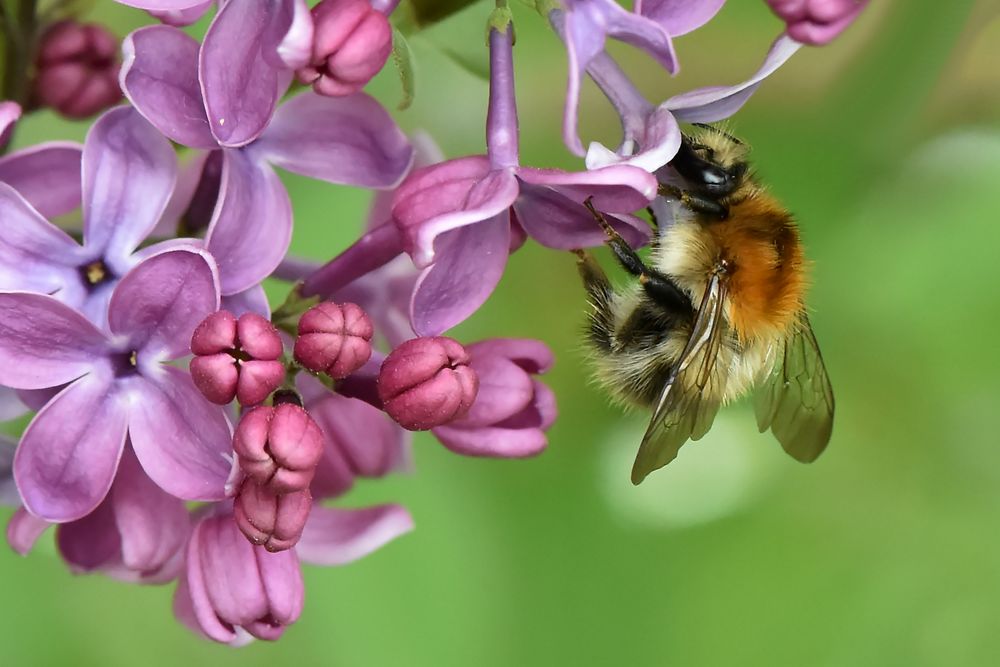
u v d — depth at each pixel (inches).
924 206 8.9
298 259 7.5
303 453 7.0
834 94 8.9
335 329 7.1
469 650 8.5
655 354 7.7
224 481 7.1
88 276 7.1
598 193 7.0
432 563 8.5
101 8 8.5
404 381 7.1
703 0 7.1
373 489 8.5
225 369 7.0
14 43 7.6
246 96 7.1
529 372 7.4
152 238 7.3
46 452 7.1
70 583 8.4
